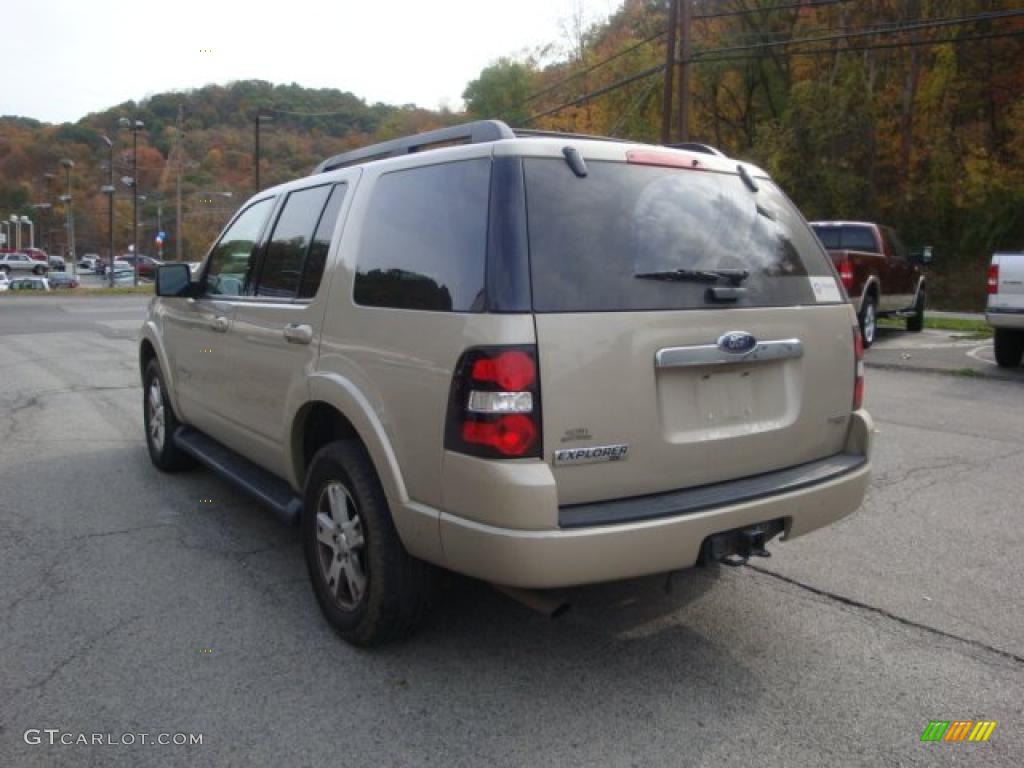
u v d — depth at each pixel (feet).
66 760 9.44
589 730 10.12
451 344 10.11
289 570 15.06
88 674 11.32
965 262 110.73
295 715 10.38
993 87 112.68
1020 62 110.73
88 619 12.98
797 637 12.58
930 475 21.09
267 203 16.35
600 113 128.88
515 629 12.78
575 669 11.60
